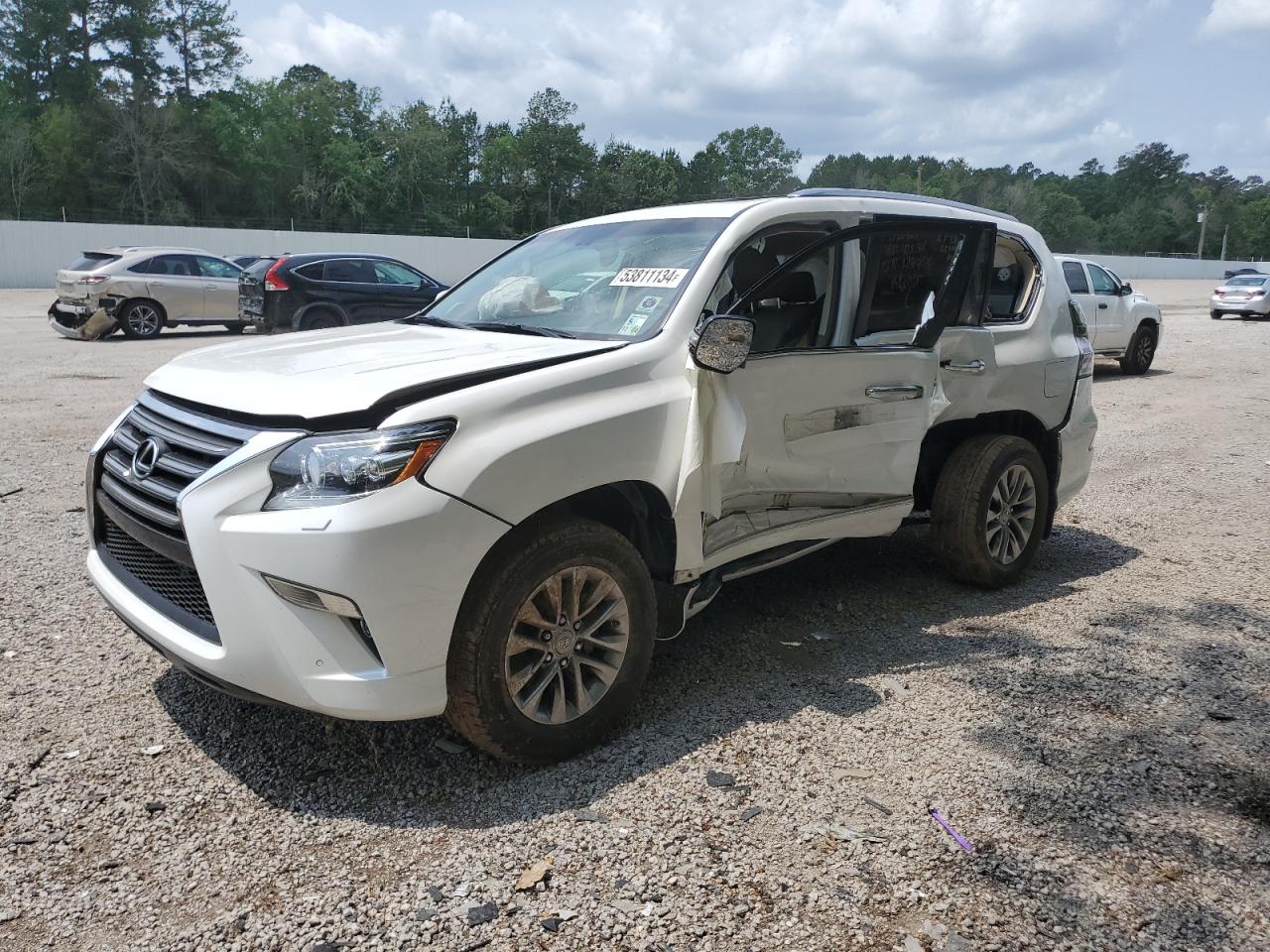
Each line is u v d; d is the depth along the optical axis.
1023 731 3.56
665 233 4.13
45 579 4.95
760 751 3.38
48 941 2.41
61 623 4.40
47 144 67.75
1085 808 3.05
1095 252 114.31
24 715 3.53
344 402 2.88
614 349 3.44
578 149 92.19
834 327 4.15
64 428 9.05
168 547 3.02
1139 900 2.62
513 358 3.28
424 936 2.44
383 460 2.79
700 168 110.69
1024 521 5.18
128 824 2.89
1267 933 2.50
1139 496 7.41
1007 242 5.14
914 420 4.39
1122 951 2.43
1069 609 4.91
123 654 4.09
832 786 3.16
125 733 3.43
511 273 4.50
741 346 3.34
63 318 18.19
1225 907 2.60
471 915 2.52
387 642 2.82
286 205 79.44
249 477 2.85
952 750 3.42
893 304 4.36
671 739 3.47
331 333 4.12
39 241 38.69
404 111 85.19
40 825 2.88
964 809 3.04
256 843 2.82
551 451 3.08
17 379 12.27
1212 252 124.25
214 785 3.12
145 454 3.21
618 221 4.48
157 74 77.88
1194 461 8.70
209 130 75.38
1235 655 4.31
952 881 2.69
